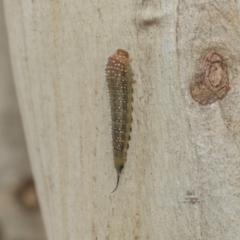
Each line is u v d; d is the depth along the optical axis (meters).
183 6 0.24
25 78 0.27
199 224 0.24
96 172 0.26
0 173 0.35
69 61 0.26
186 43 0.24
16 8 0.26
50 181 0.27
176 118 0.24
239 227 0.24
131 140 0.25
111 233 0.25
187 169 0.24
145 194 0.25
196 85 0.24
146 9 0.24
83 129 0.26
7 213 0.34
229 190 0.24
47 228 0.28
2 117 0.35
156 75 0.24
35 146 0.27
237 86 0.24
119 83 0.25
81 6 0.25
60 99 0.26
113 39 0.25
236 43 0.24
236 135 0.24
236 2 0.24
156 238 0.25
